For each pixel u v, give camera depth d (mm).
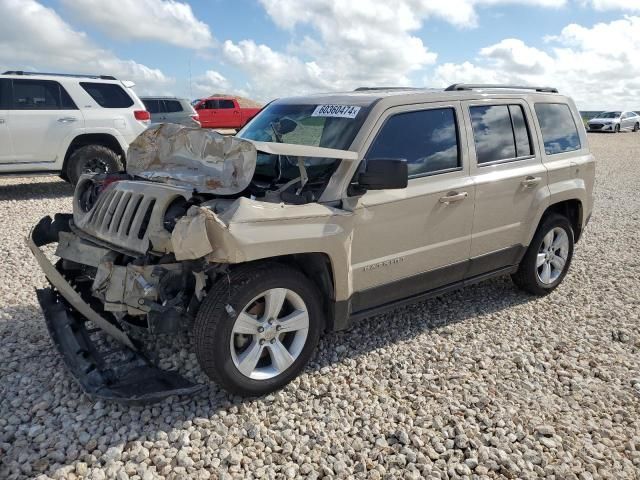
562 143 5438
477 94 4652
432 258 4289
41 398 3346
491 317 4902
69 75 10266
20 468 2732
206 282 3275
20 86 9688
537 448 3064
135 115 10688
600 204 10992
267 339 3391
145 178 3787
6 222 8031
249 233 3055
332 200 3613
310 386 3615
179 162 3752
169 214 3217
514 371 3938
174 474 2746
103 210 3643
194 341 3170
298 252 3299
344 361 3979
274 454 2943
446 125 4344
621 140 32219
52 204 9586
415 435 3139
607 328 4738
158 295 3068
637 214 9914
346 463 2916
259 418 3266
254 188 3611
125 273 3143
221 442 3006
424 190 4066
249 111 29438
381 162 3387
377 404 3453
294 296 3436
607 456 3027
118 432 3029
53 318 3863
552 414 3408
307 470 2838
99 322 3479
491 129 4688
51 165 9961
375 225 3812
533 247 5168
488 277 4902
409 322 4715
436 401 3520
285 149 3320
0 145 9438
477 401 3512
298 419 3270
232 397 3426
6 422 3111
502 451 3018
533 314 5008
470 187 4375
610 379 3861
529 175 4883
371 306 4020
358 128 3828
